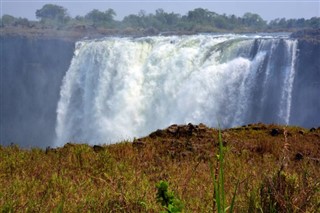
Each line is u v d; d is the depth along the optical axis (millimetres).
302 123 37031
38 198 6277
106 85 42750
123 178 7230
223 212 2459
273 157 9539
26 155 9766
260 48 35750
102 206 5613
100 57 43594
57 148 10664
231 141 10812
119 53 42031
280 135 11750
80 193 6527
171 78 37750
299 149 10047
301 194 3926
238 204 4746
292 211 3807
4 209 5523
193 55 37312
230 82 35188
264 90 35125
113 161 8984
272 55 35438
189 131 11344
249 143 10781
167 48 39250
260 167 7793
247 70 34906
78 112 46250
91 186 7062
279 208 3840
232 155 9211
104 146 10719
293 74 35719
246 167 8172
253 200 4125
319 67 36750
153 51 39812
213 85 35375
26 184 7180
